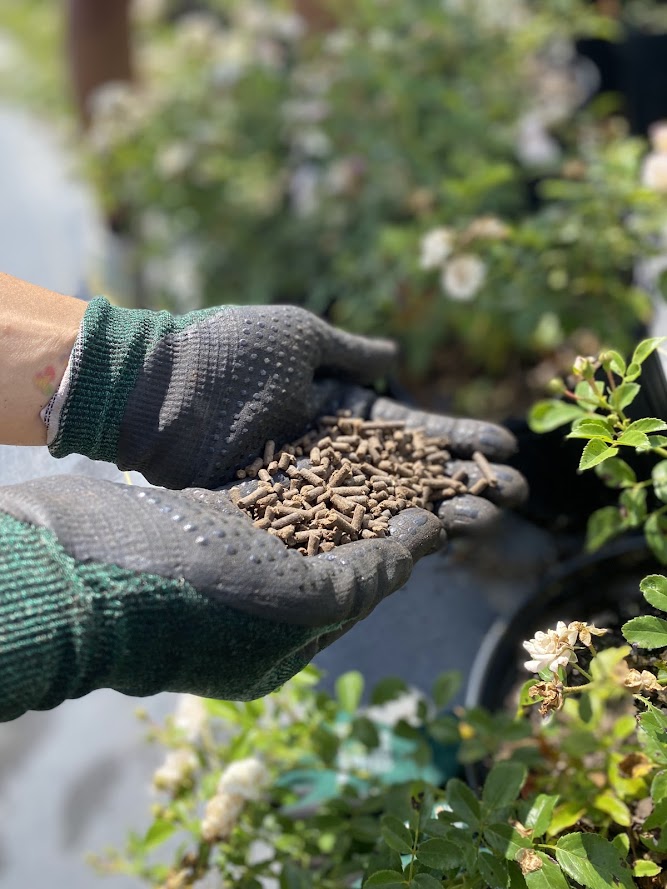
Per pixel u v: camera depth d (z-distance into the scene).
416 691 0.93
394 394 0.98
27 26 3.04
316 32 1.67
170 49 1.80
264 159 1.56
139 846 0.90
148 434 0.80
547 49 1.52
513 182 1.30
